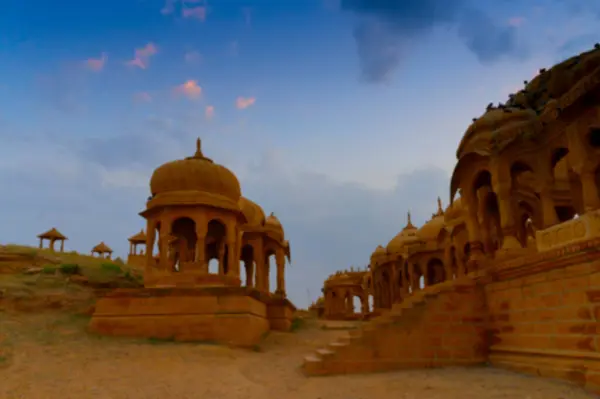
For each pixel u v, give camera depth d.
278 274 41.25
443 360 16.92
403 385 13.61
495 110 22.09
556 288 14.06
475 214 21.41
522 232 28.00
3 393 12.57
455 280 18.09
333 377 15.70
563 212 26.91
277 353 22.14
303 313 52.56
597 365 12.13
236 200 30.23
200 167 28.44
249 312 22.80
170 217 27.11
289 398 12.98
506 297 16.52
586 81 15.62
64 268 28.94
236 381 15.12
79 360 16.78
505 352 16.22
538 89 22.94
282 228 42.34
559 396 11.24
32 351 17.31
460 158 21.78
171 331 22.20
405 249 49.75
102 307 22.47
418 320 17.17
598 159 16.36
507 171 19.67
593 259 12.70
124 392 13.41
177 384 14.51
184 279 25.67
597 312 12.44
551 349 14.02
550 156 19.11
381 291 55.03
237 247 31.05
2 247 32.47
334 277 67.94
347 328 34.12
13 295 24.42
